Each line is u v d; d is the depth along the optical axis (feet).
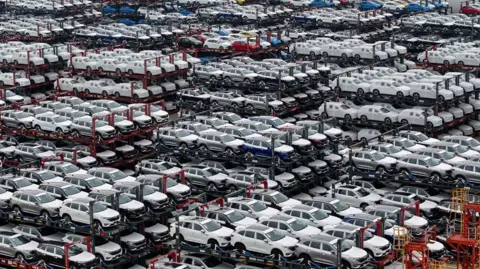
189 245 216.74
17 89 374.02
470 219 214.48
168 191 243.60
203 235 214.69
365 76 349.20
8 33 482.28
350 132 328.90
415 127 318.45
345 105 330.95
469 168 254.06
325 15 491.72
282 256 205.67
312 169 272.72
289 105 342.44
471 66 388.16
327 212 236.22
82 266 210.79
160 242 229.25
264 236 208.64
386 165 264.31
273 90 347.77
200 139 282.97
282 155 268.00
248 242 209.87
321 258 202.18
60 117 298.97
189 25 495.41
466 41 440.04
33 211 228.22
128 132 293.23
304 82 350.43
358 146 307.37
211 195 265.34
